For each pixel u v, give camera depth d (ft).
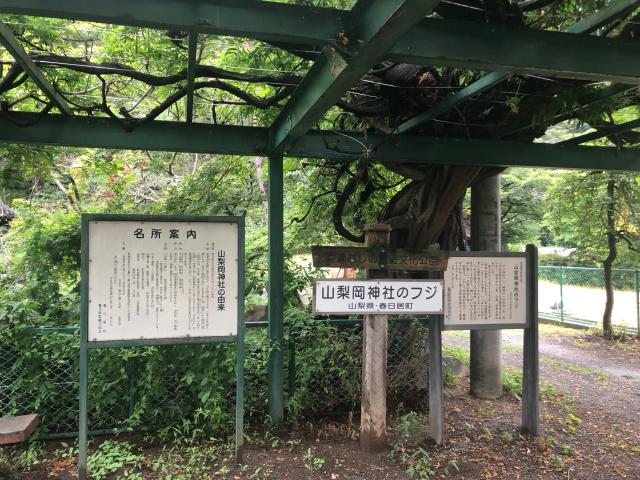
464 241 18.63
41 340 13.38
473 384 18.48
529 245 14.51
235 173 22.95
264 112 17.08
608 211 31.76
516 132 15.60
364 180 18.70
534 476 12.27
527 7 9.98
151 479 11.52
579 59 8.86
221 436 13.83
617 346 31.09
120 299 11.66
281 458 12.69
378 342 12.94
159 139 14.03
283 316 15.11
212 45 14.12
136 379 13.98
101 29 14.05
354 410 15.81
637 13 10.19
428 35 8.20
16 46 9.07
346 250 12.78
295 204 23.27
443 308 13.48
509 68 8.66
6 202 30.37
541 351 29.71
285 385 15.30
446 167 16.10
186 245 12.10
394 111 14.62
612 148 16.85
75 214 17.48
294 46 11.04
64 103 12.80
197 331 12.13
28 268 16.46
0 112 12.71
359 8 7.38
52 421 13.61
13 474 11.64
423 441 13.91
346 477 11.80
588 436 15.15
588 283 41.86
